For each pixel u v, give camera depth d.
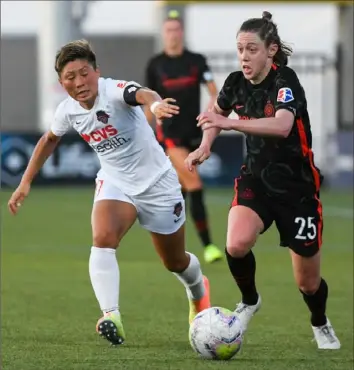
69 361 21.16
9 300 30.97
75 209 66.56
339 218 61.62
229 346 21.22
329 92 97.31
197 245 47.62
